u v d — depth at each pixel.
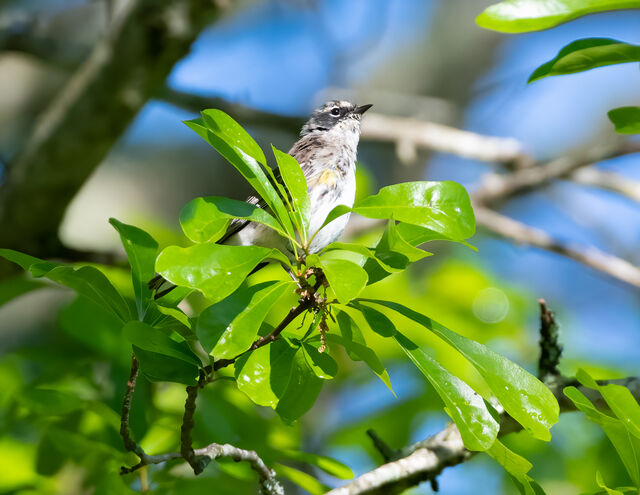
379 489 7.30
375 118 14.84
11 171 10.80
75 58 12.84
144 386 8.30
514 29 4.77
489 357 5.38
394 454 7.74
